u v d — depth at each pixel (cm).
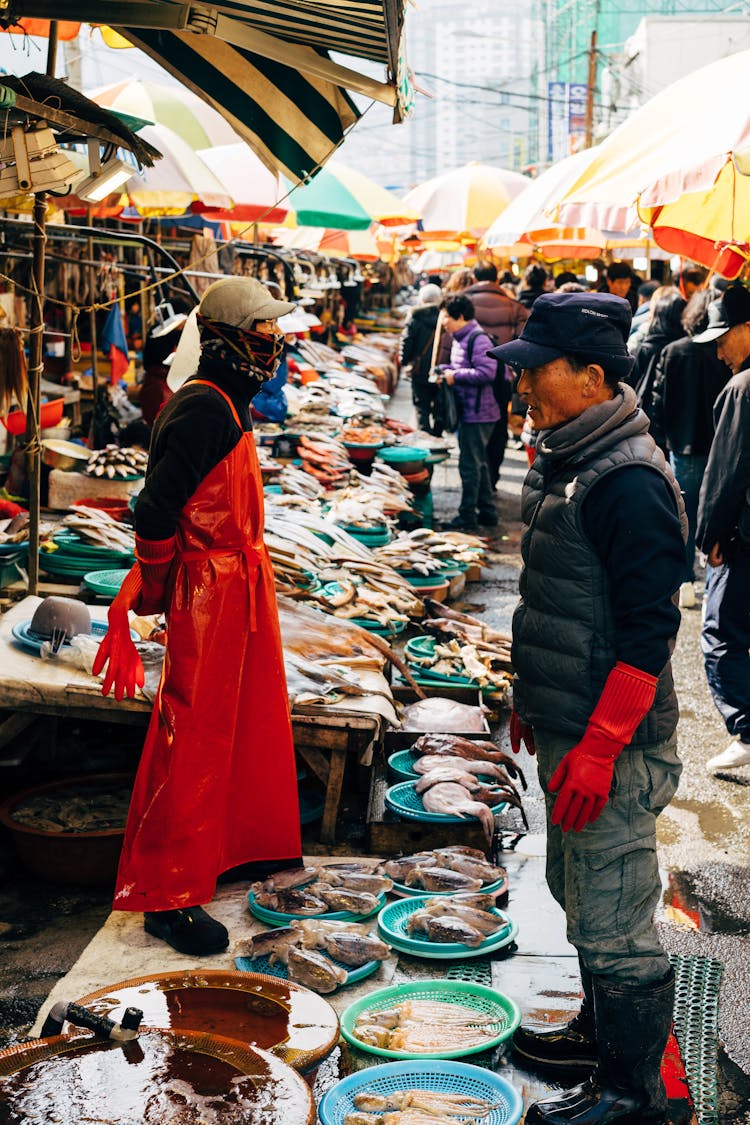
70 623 436
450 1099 261
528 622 276
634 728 252
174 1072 224
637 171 475
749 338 496
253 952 328
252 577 346
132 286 1238
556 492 265
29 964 348
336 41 313
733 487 483
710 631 517
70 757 470
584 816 252
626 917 265
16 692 408
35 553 511
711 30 4197
